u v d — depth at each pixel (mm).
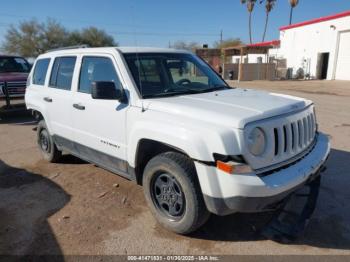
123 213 4047
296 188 3195
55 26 52844
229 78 32094
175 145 3195
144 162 3924
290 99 3873
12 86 9805
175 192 3482
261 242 3418
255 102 3564
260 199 2896
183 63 4570
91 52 4488
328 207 4102
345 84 22766
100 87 3717
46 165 5797
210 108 3295
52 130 5383
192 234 3564
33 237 3562
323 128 8297
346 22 25156
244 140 2904
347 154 6086
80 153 4914
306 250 3270
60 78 5172
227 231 3621
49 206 4266
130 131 3766
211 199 3041
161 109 3488
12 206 4285
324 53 28078
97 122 4266
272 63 30609
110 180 5051
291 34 31250
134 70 3967
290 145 3266
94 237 3543
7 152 6660
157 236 3547
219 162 2924
